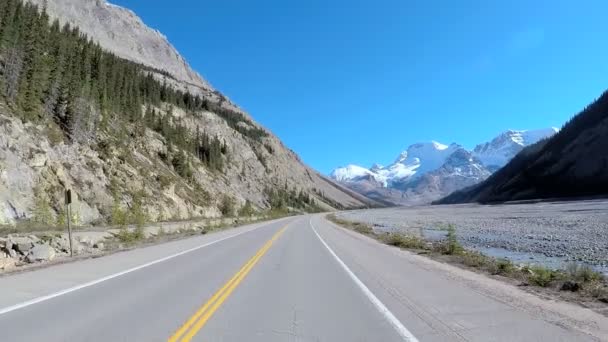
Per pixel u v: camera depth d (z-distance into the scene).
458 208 126.62
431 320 7.50
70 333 6.75
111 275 12.99
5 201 33.66
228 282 11.65
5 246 16.66
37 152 41.56
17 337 6.56
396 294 9.88
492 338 6.40
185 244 25.41
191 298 9.52
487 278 12.34
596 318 7.57
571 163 137.75
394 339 6.43
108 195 49.53
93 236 28.56
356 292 10.16
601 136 132.38
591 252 22.38
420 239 26.97
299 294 9.96
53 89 54.91
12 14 68.06
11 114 43.62
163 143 93.12
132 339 6.43
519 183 159.88
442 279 12.07
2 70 51.72
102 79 85.38
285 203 164.00
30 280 12.06
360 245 24.19
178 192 72.94
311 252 20.06
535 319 7.51
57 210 39.34
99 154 56.53
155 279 12.21
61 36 92.88
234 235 34.09
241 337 6.55
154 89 137.50
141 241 28.20
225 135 167.50
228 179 132.50
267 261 16.50
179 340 6.38
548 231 35.91
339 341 6.35
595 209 62.62
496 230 39.53
